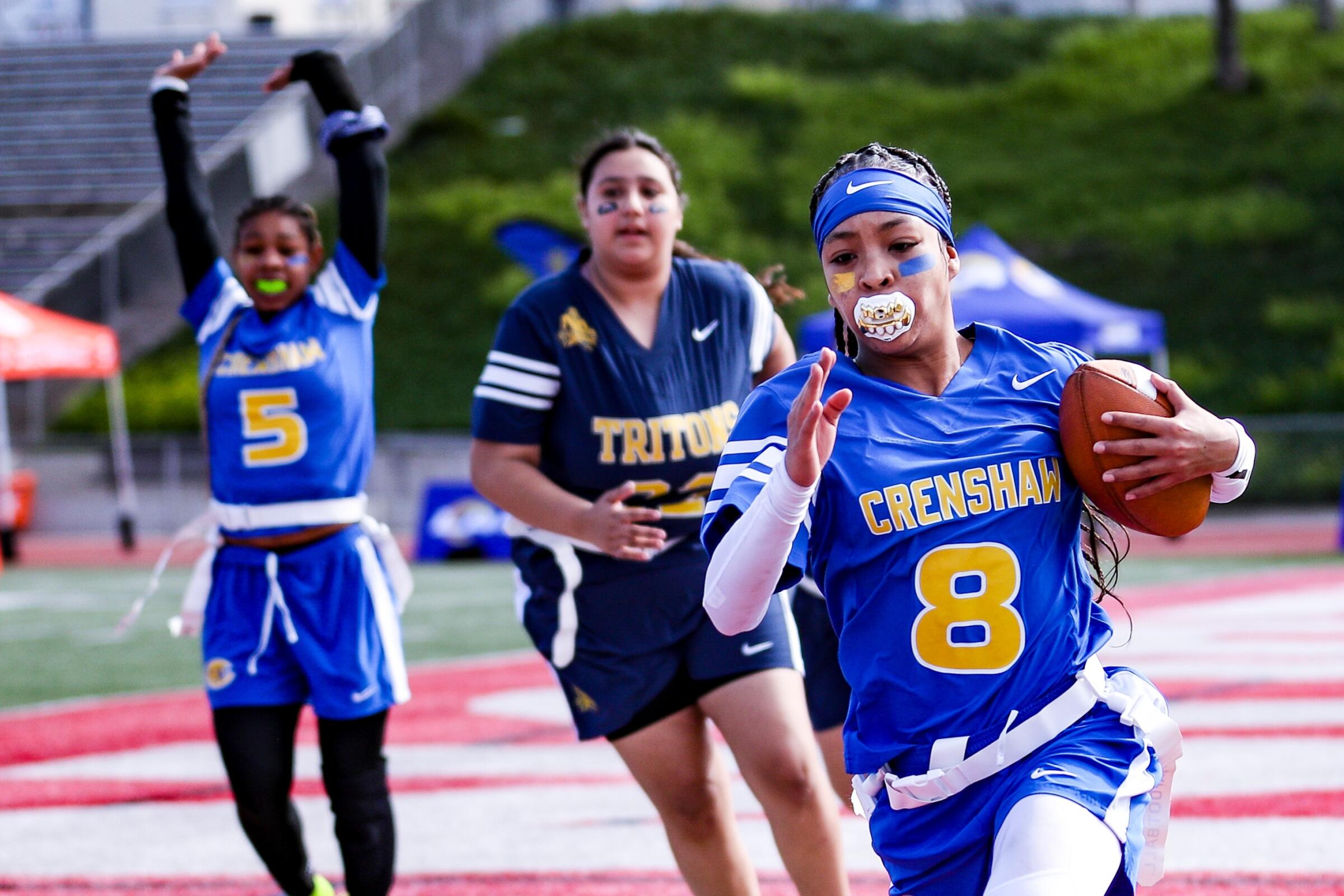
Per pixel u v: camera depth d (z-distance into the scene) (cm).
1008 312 4634
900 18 11706
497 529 5356
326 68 1297
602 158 1170
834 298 792
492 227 8850
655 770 1105
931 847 748
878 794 768
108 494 6675
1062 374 797
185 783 1825
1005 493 759
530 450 1162
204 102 9100
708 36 11038
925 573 747
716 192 9069
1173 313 7775
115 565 5503
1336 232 8300
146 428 7338
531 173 9488
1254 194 8681
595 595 1112
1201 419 762
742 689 1070
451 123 10000
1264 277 7975
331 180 9262
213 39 1368
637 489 1147
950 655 742
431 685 2639
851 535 760
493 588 4400
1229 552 5288
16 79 9644
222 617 1202
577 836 1484
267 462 1211
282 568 1203
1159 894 1182
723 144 9588
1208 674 2453
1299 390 6938
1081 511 807
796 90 10250
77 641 3438
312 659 1180
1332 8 10775
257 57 9575
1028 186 9038
